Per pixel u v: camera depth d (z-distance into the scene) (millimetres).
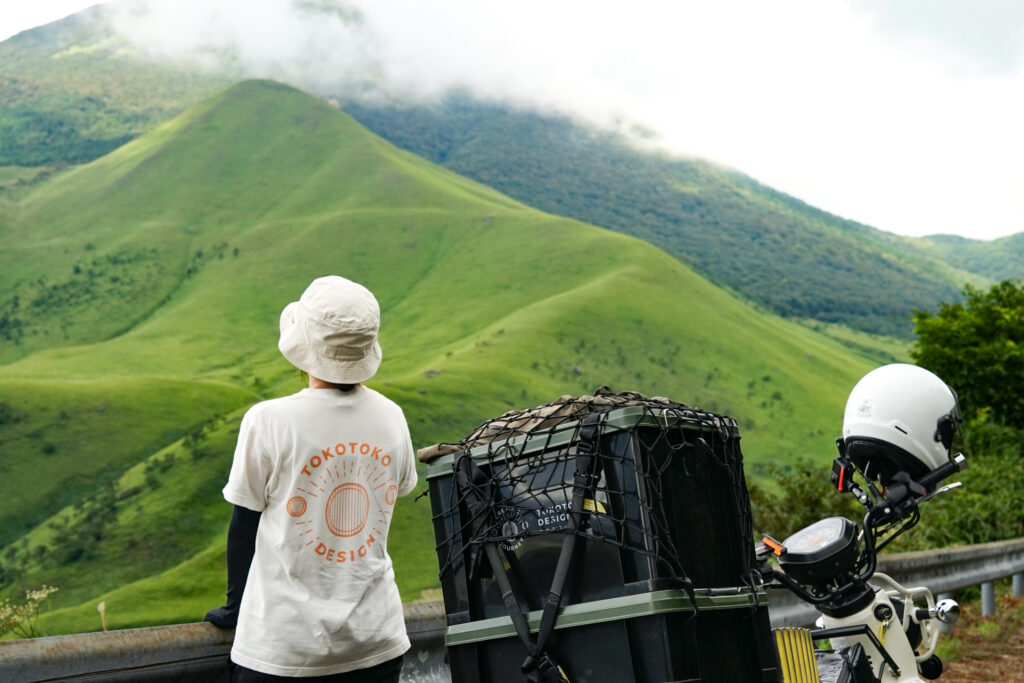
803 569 3689
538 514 2824
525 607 2836
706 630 2752
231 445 146250
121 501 130250
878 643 3664
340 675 2645
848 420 3766
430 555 61281
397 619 2824
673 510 2756
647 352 188250
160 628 2881
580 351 181750
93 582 112562
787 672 3426
